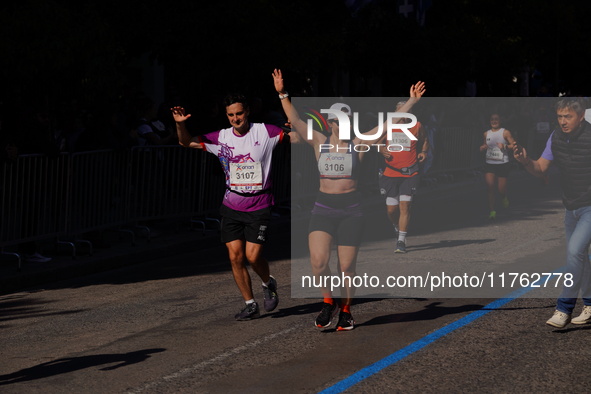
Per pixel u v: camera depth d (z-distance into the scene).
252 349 8.18
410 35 27.69
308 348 8.18
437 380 7.12
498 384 7.01
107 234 15.43
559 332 8.62
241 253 9.32
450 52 28.55
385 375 7.28
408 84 28.45
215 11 19.03
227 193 9.29
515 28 35.19
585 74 45.91
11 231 12.23
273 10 20.62
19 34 14.23
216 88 20.09
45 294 11.38
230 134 9.20
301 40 21.72
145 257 14.01
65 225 13.27
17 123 12.64
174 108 9.05
